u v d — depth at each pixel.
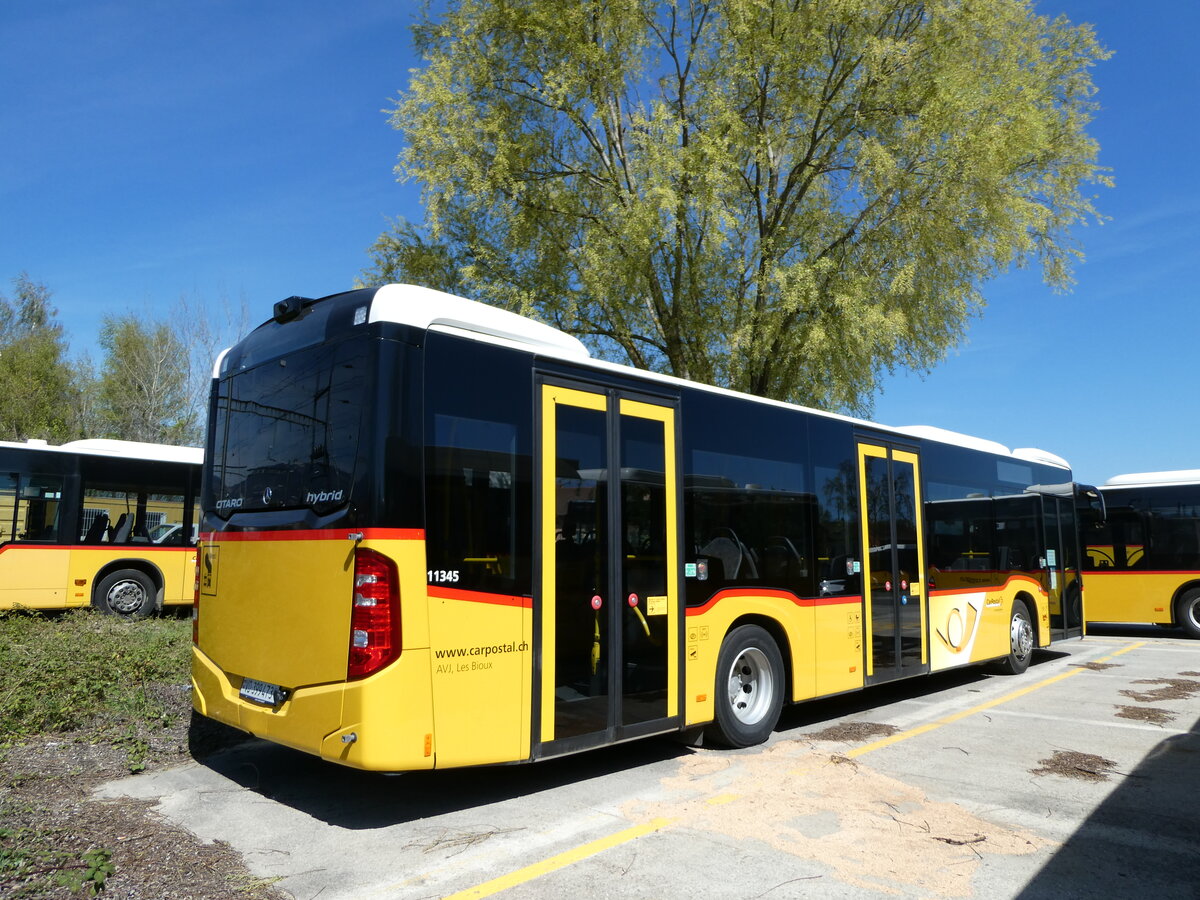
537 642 5.45
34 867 4.16
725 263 16.78
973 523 10.69
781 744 7.22
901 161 16.16
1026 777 6.12
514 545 5.40
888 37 16.12
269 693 5.34
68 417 36.78
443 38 17.39
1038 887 4.16
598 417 6.16
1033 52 18.34
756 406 7.61
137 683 7.96
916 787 5.86
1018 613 11.55
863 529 8.68
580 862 4.46
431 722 4.82
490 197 16.38
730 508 7.17
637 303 17.11
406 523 4.84
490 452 5.38
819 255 16.83
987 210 15.83
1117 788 5.85
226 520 6.10
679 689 6.46
